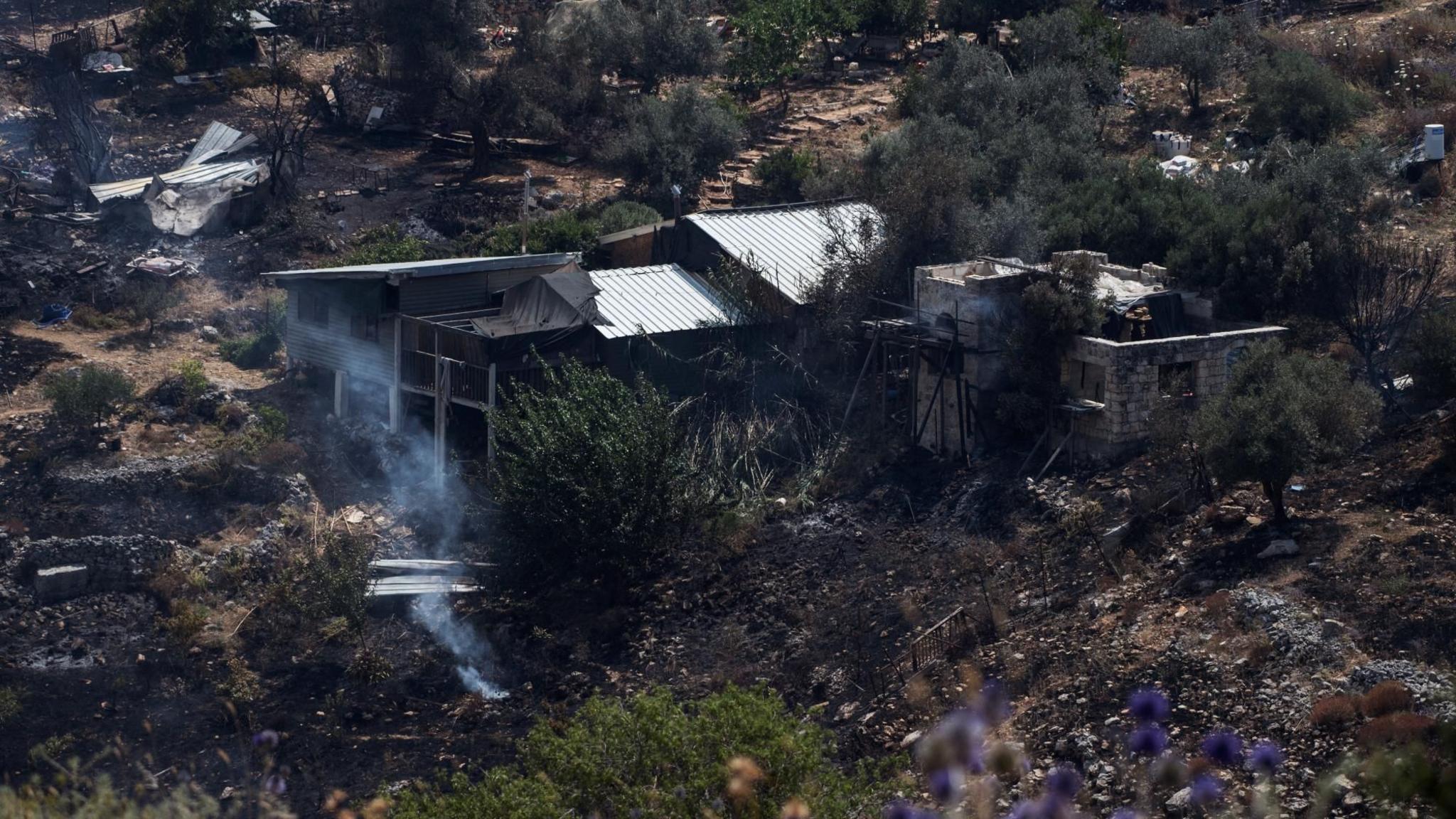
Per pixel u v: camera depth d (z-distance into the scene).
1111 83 146.00
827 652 75.56
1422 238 104.31
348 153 157.38
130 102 165.75
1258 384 72.62
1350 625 60.06
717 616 83.12
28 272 128.25
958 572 79.56
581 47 169.38
